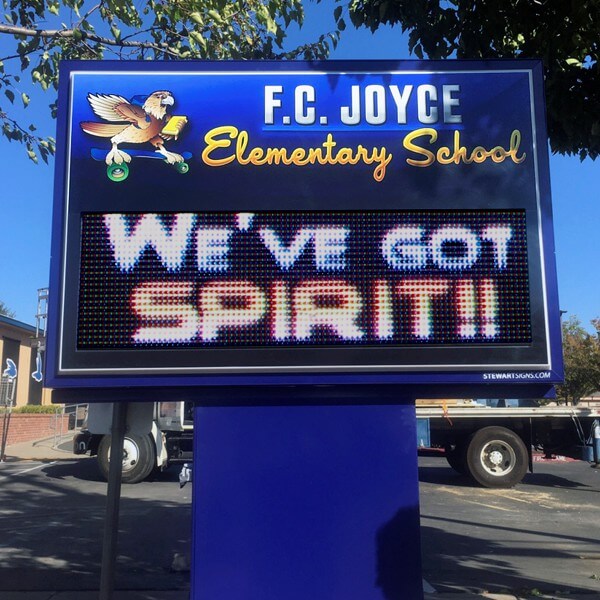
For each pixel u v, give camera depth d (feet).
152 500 37.01
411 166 15.15
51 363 14.14
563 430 45.11
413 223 14.92
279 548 14.35
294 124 15.25
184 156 15.03
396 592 14.25
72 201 14.74
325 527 14.43
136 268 14.56
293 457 14.61
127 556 25.45
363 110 15.34
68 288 14.38
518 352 14.47
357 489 14.53
